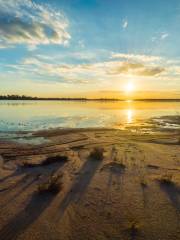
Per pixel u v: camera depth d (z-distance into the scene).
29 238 3.40
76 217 4.00
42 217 3.98
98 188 5.33
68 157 8.37
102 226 3.72
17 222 3.82
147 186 5.44
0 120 23.59
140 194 4.97
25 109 45.84
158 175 6.23
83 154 8.84
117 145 10.80
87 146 10.62
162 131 16.25
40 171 6.68
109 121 23.12
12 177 6.15
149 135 14.25
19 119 24.83
